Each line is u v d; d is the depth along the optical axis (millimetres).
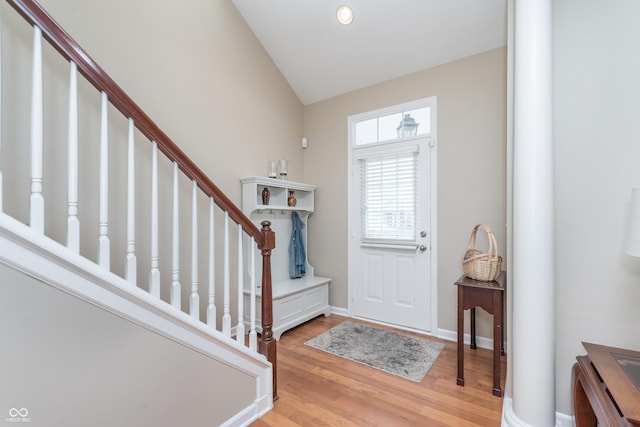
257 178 2861
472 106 2697
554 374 1451
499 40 2525
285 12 2844
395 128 3160
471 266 2119
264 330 1840
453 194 2787
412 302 3010
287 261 3525
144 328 1250
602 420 1002
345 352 2527
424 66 2922
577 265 1535
